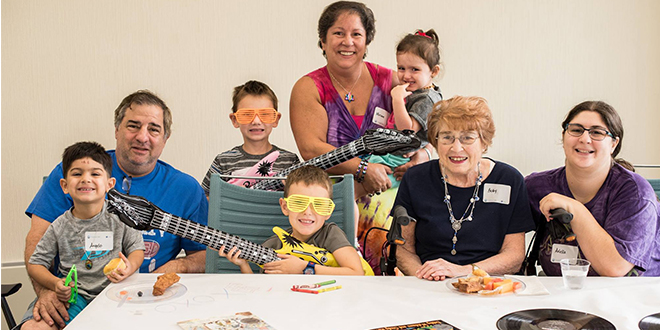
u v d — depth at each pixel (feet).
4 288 7.55
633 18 15.70
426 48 10.60
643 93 15.90
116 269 6.24
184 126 14.89
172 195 8.59
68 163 7.22
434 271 6.41
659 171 15.79
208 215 8.05
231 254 6.87
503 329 4.70
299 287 5.90
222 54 14.90
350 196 8.13
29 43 13.92
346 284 6.13
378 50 15.37
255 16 14.97
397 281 6.28
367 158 9.99
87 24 14.19
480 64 15.61
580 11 15.65
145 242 8.18
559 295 5.67
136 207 6.35
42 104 14.10
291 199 7.30
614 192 7.25
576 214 6.61
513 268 7.14
